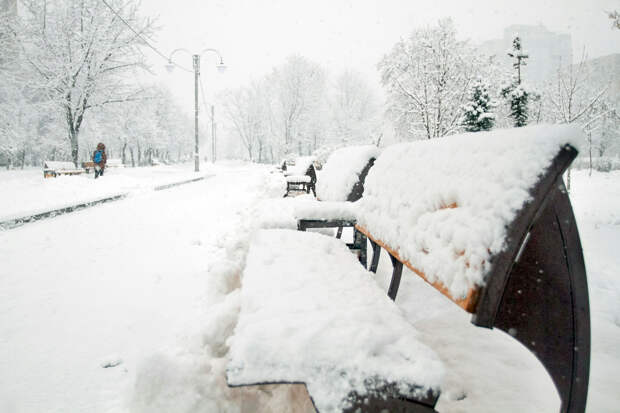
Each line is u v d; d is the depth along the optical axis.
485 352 1.75
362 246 2.56
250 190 10.12
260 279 1.42
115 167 22.02
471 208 1.05
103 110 20.78
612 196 13.02
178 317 2.39
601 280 3.27
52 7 17.80
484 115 14.81
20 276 3.21
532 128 0.97
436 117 15.30
